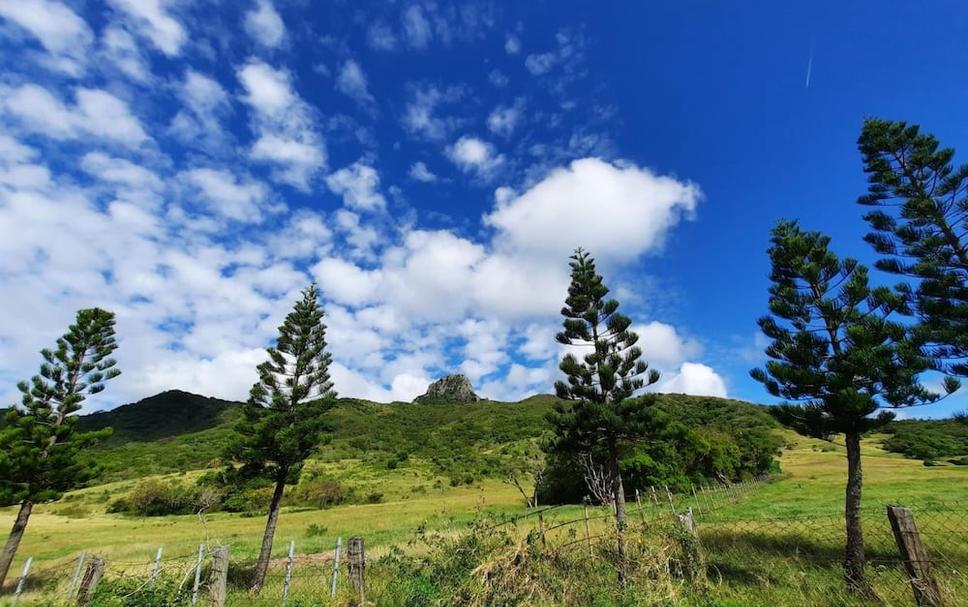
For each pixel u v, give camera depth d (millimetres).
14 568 19922
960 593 5582
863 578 6969
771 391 10953
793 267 10836
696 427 42625
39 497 17438
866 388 9852
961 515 11531
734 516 17078
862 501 19531
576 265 19375
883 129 13648
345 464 85062
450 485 65938
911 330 10047
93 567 9148
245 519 41969
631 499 30375
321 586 8844
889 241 13336
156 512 48750
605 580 5062
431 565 6172
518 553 5023
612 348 18250
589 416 16781
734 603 6137
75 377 19688
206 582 7531
